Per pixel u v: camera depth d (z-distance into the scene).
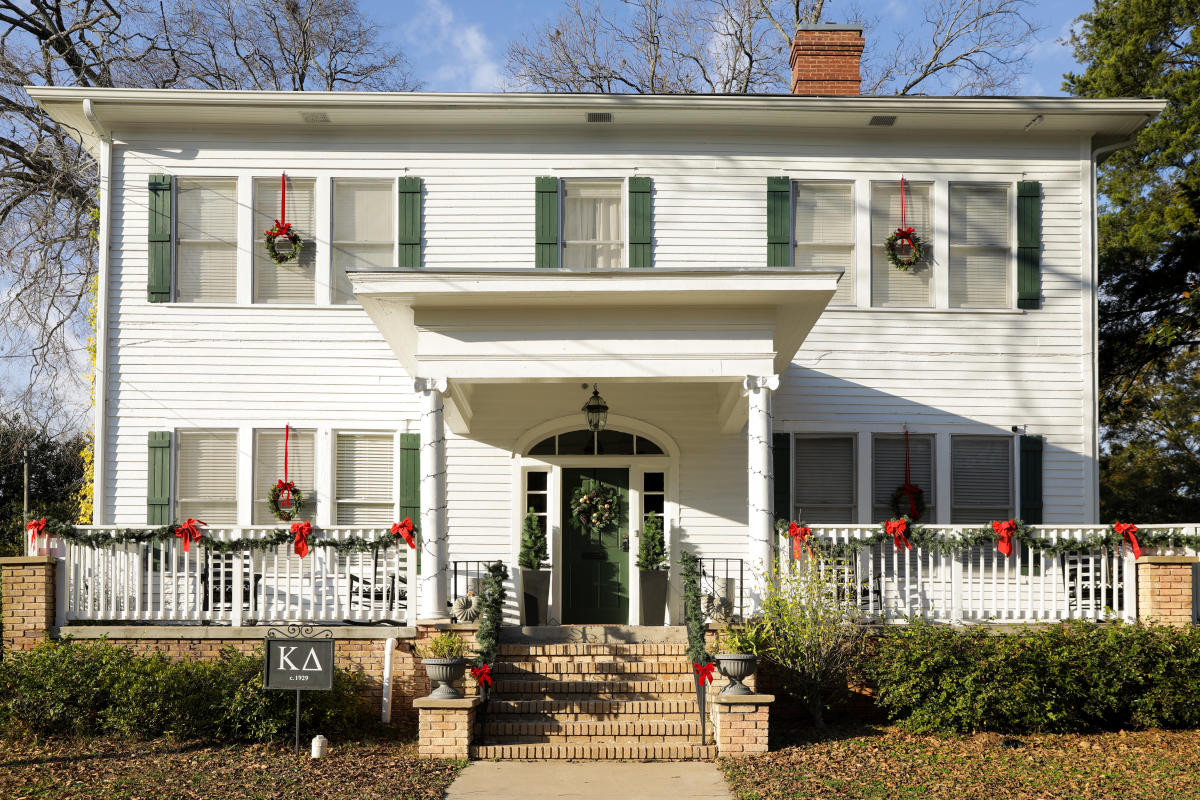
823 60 16.42
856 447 15.03
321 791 9.12
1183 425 27.38
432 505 12.00
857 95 15.99
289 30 27.27
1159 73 24.64
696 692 11.66
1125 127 15.25
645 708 11.35
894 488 15.05
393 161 15.12
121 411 14.69
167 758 10.15
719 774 9.83
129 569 12.41
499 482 15.04
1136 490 27.16
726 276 11.34
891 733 11.27
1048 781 9.43
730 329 11.91
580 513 14.91
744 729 10.45
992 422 15.09
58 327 21.92
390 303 11.71
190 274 14.96
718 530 14.95
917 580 12.86
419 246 14.95
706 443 15.08
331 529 12.38
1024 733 11.18
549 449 15.22
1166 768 9.80
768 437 11.88
